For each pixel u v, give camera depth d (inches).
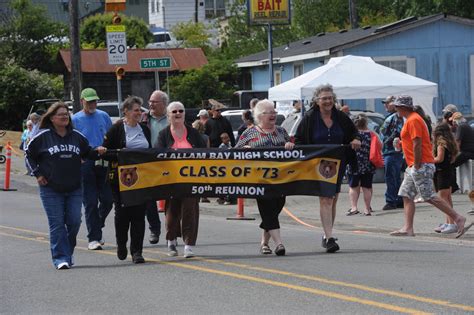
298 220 684.1
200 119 841.5
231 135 844.0
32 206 816.3
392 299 340.8
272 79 1433.3
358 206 745.0
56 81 2050.9
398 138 690.2
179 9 3223.4
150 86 1881.2
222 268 425.4
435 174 569.9
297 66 1568.7
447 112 679.7
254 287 373.4
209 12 3248.0
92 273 422.0
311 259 449.1
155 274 414.0
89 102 507.5
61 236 437.7
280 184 463.8
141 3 3503.9
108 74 1866.4
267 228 468.4
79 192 441.7
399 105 526.6
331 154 465.4
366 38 1343.5
